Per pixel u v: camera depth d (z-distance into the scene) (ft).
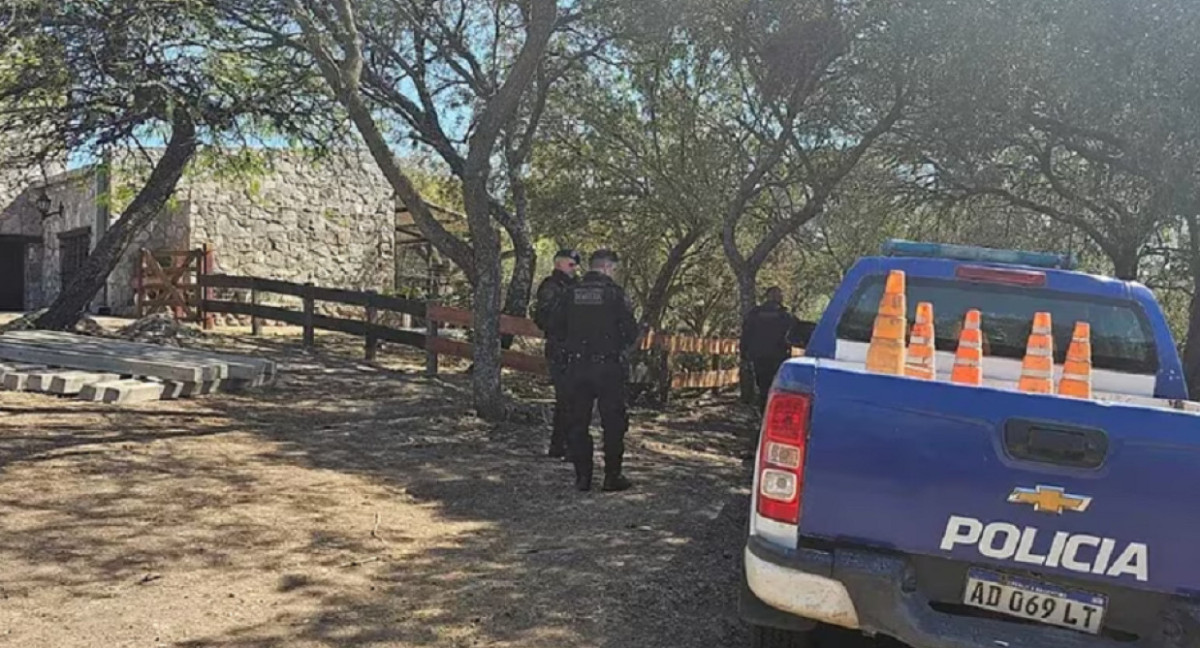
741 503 22.56
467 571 16.40
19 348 31.94
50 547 16.24
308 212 70.23
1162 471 9.72
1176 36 25.20
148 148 59.88
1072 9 26.00
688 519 20.56
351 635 13.39
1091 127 29.66
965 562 10.26
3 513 17.85
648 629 14.19
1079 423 9.87
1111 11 25.57
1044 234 44.37
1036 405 9.98
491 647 13.28
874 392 10.34
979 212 44.11
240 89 37.78
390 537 18.10
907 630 10.12
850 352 15.11
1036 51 27.22
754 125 41.50
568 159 50.75
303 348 47.93
